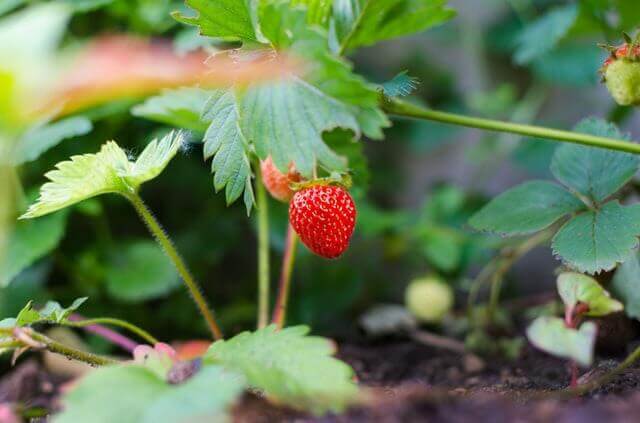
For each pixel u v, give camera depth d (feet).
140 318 1.92
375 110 1.38
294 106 1.34
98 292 1.92
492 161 2.36
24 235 1.71
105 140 1.93
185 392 1.15
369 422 1.24
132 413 1.14
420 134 2.40
